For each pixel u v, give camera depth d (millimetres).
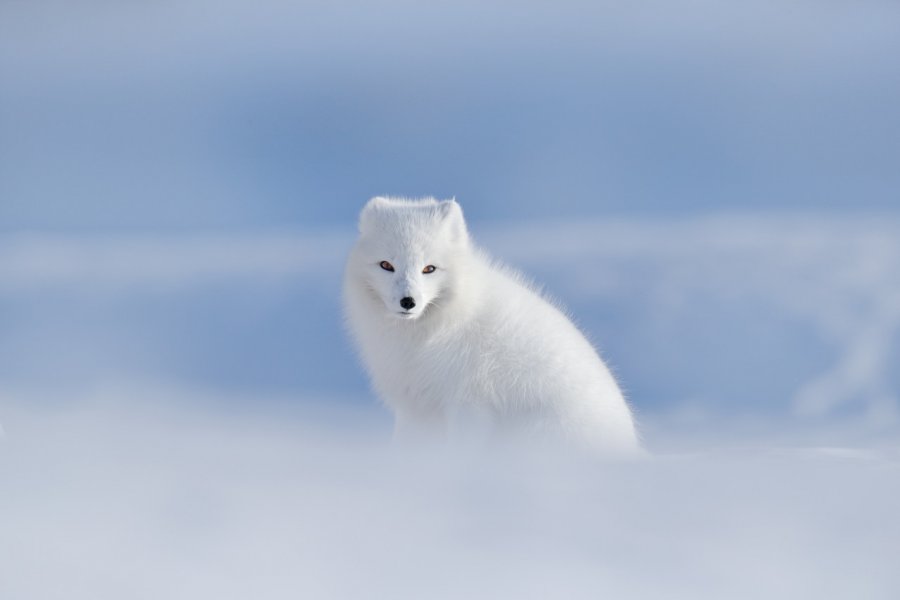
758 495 6668
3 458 7656
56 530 6062
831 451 9023
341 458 8023
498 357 11469
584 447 11484
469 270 11859
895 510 6340
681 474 7215
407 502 6539
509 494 6688
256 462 7730
